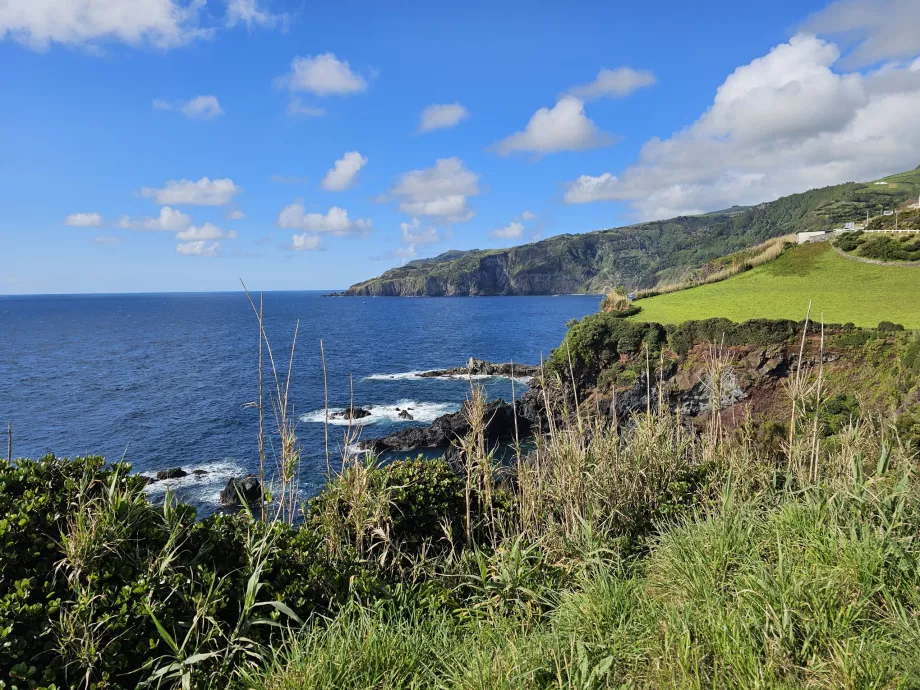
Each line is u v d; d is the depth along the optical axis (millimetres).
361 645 3654
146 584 3605
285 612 3752
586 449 6746
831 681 2975
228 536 4570
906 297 31359
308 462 25875
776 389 25547
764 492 6406
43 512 3902
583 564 4891
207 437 31781
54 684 3049
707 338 27828
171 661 3498
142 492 4367
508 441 29359
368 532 5762
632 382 29188
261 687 3314
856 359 24344
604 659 3342
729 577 4301
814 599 3562
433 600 4793
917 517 4762
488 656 3543
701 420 22375
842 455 6914
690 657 3311
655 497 6793
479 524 6316
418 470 6863
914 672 2990
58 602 3299
